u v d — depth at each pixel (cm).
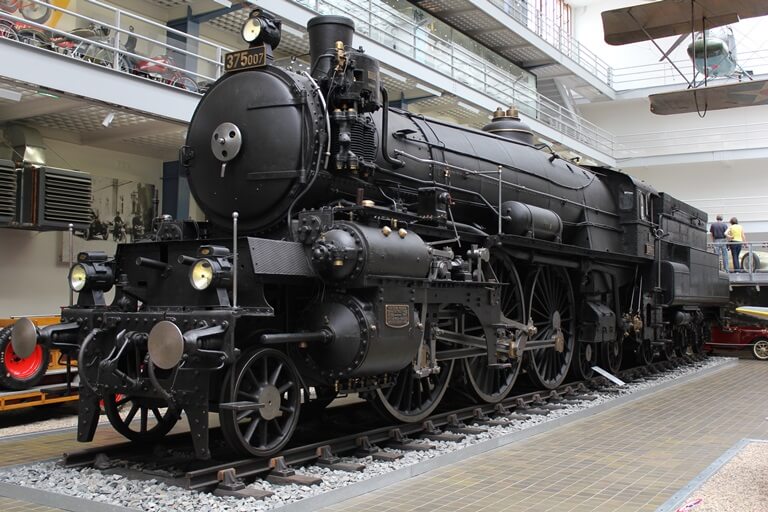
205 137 724
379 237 668
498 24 2355
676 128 3166
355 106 699
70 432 884
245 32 724
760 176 2983
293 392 651
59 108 1094
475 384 906
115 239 1391
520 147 1108
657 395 1233
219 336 570
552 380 1123
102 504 536
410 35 1911
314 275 653
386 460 679
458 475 664
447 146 909
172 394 584
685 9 1334
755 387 1356
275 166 673
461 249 920
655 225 1423
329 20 740
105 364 598
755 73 2952
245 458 621
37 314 1223
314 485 586
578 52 2995
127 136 1276
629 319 1333
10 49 922
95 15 1297
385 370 684
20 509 555
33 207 1050
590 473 675
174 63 1356
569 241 1220
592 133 3152
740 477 654
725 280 1973
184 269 668
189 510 519
